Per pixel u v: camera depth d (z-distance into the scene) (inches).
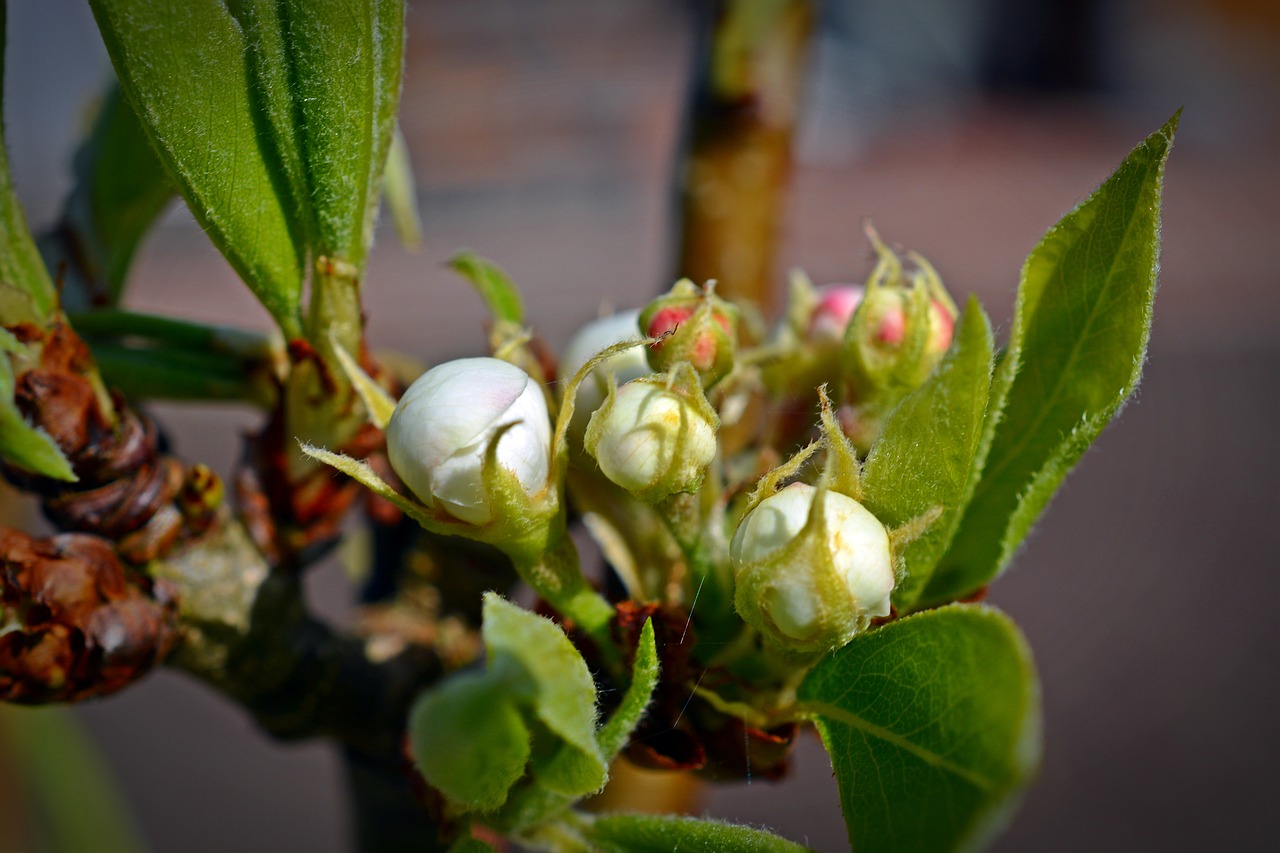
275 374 5.4
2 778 8.6
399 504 4.4
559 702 4.0
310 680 5.7
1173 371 25.9
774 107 6.7
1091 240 4.4
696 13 6.9
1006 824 3.6
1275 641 22.0
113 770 18.9
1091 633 22.4
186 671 5.5
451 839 4.9
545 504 4.5
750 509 4.4
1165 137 4.2
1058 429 4.5
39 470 4.2
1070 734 20.6
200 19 4.4
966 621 3.9
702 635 4.8
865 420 5.0
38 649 4.8
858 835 4.0
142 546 5.2
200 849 17.8
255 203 4.7
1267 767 20.2
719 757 4.8
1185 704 21.2
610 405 4.5
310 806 19.0
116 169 5.9
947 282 23.0
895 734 4.0
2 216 4.9
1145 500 24.1
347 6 4.4
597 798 6.2
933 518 4.2
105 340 5.5
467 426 4.4
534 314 22.1
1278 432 25.1
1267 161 33.0
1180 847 18.9
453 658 6.1
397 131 4.8
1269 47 38.3
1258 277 27.6
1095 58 35.7
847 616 4.2
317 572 18.9
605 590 5.3
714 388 4.9
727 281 6.8
